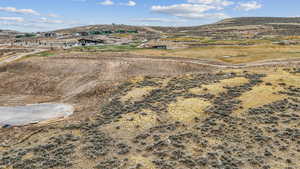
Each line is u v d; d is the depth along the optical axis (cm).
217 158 1454
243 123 2017
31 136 2333
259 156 1445
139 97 3306
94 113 3109
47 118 3225
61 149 1775
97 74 5216
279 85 2900
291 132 1736
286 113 2106
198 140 1764
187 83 3678
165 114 2448
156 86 3766
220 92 2956
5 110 3647
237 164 1359
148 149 1667
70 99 4203
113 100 3391
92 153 1645
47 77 5297
